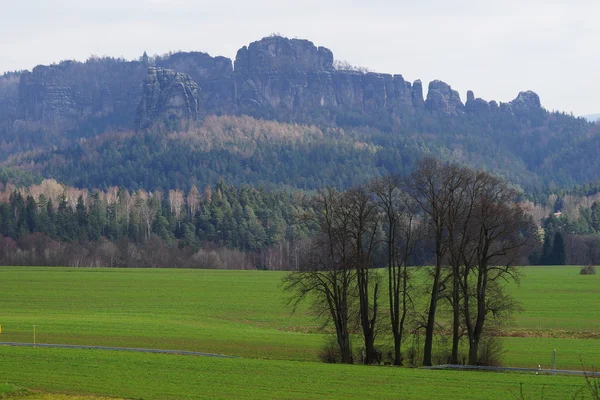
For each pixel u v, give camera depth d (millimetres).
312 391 108188
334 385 111938
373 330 145125
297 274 147500
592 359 141000
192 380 113938
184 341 156000
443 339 149250
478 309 137000
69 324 177625
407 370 124125
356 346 152875
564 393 107812
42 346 146250
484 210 136250
